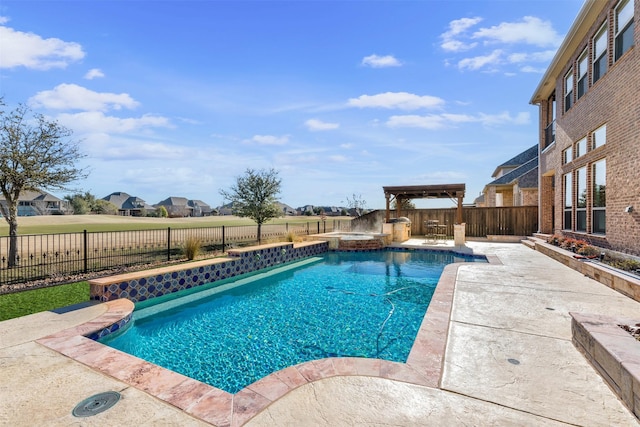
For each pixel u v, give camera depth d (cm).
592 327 345
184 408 268
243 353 481
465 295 595
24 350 383
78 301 608
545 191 1533
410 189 1720
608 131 834
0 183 895
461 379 307
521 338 400
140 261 1023
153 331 569
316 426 243
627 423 241
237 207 1658
